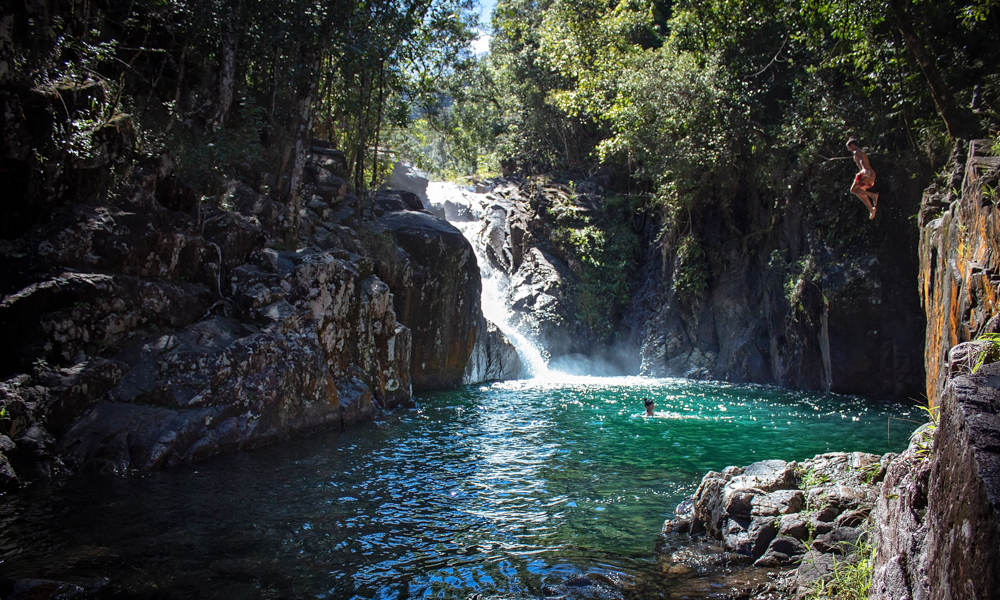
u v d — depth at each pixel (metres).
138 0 18.02
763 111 26.58
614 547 7.74
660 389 23.20
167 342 12.32
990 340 4.15
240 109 20.92
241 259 15.56
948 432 3.16
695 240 28.02
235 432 12.21
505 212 33.78
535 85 41.59
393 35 20.48
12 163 10.93
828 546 6.68
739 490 8.06
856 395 21.78
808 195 23.92
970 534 2.61
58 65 13.42
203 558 7.11
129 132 13.81
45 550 7.08
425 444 13.45
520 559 7.34
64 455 10.15
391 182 36.47
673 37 29.17
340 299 15.94
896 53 19.22
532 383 24.89
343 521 8.54
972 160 8.32
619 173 35.97
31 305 10.55
